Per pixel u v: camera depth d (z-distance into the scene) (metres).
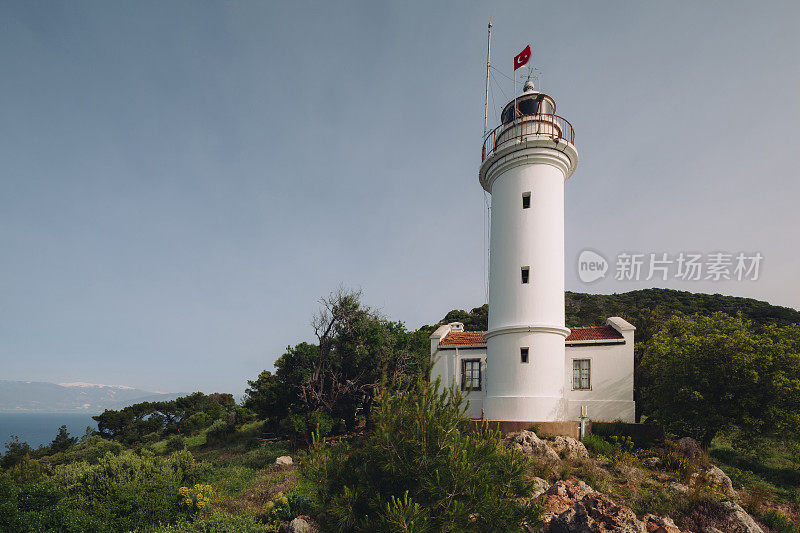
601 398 23.36
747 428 19.67
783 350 19.77
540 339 21.64
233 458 28.33
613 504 11.09
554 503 12.26
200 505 15.05
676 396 20.70
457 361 27.08
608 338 23.94
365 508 8.74
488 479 8.55
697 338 21.34
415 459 8.51
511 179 23.70
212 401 62.44
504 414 21.45
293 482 17.59
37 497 14.62
